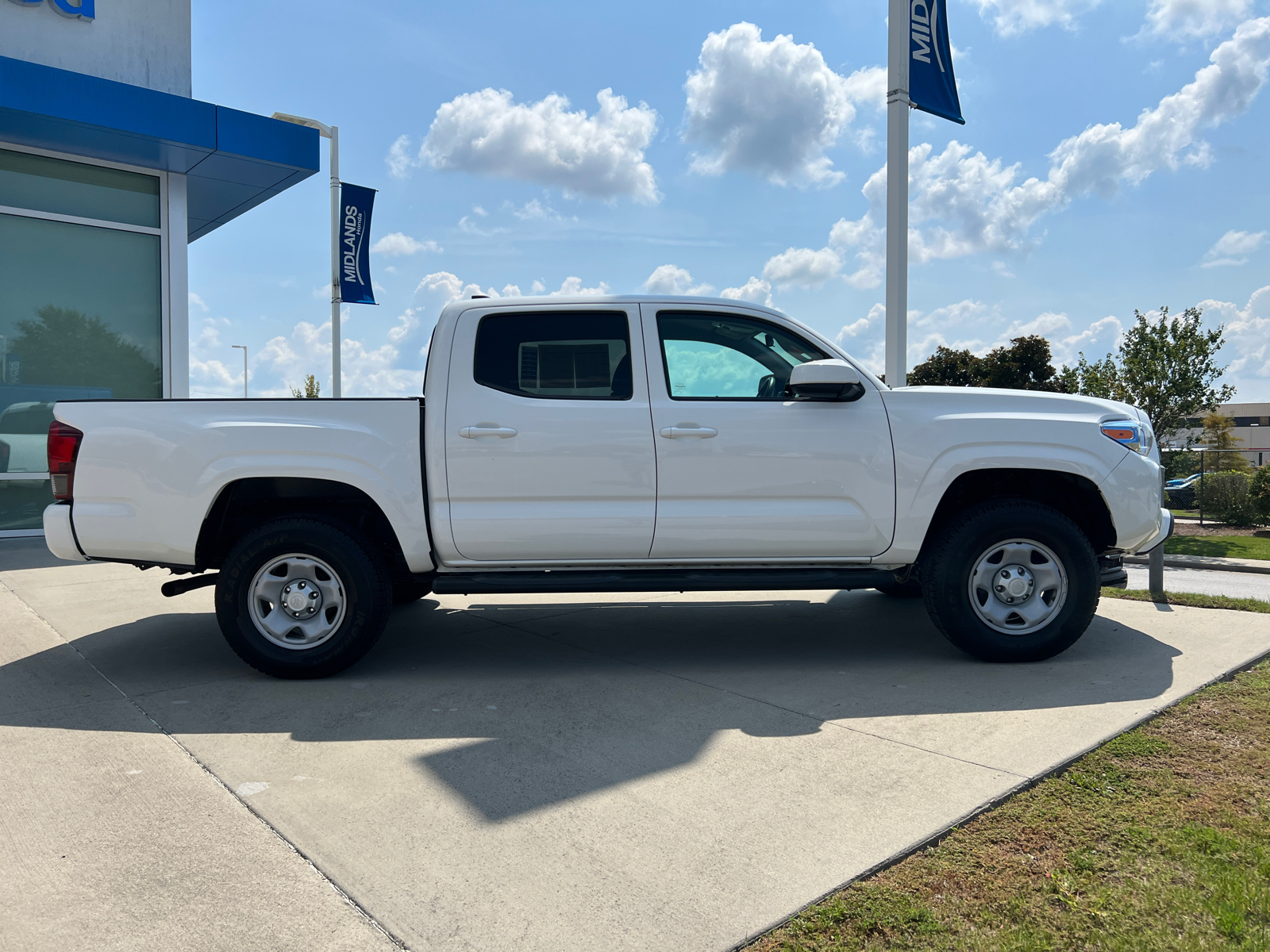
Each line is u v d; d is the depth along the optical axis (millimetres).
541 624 5812
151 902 2291
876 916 2197
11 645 5219
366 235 17484
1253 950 2020
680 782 3043
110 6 10711
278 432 4410
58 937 2131
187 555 4461
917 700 3973
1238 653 4711
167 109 10188
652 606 6414
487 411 4523
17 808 2875
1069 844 2561
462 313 4664
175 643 5277
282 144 11031
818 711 3830
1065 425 4645
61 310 10734
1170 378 18281
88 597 6703
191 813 2834
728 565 4707
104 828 2727
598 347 4684
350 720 3775
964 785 2965
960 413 4664
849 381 4426
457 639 5379
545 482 4516
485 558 4598
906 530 4629
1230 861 2443
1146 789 2930
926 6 9078
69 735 3594
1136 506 4641
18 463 10375
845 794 2916
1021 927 2152
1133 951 2041
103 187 11008
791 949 2074
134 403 4473
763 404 4621
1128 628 5426
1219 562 13141
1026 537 4555
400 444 4469
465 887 2355
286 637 4430
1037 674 4395
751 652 4973
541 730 3619
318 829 2711
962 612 4555
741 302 4824
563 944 2092
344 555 4379
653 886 2348
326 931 2160
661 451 4531
